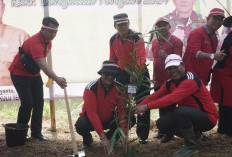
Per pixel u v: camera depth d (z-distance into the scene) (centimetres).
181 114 389
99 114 410
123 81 463
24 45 446
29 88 459
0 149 439
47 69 425
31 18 522
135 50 405
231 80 457
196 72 451
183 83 382
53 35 438
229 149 420
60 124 569
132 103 385
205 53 430
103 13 535
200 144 440
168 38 452
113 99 402
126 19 441
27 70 445
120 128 362
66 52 541
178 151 400
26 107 457
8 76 532
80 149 435
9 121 587
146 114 451
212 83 476
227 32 469
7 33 521
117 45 460
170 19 543
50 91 534
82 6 532
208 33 446
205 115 395
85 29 538
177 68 383
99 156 404
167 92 408
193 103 398
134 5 536
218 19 436
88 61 546
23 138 449
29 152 426
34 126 479
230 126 471
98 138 480
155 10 539
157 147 437
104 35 542
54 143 464
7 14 516
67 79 547
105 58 548
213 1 543
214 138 468
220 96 468
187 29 546
